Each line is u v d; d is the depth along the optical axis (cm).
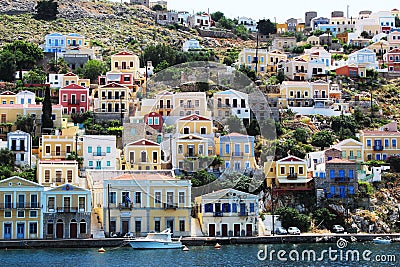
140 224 14250
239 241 14300
